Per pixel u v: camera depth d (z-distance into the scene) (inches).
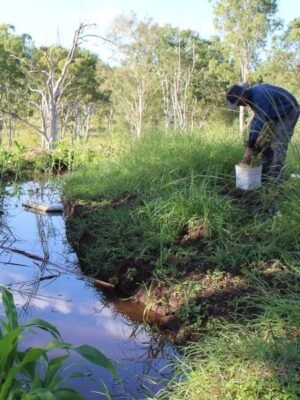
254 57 1400.1
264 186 223.0
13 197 423.8
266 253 180.4
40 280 225.1
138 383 140.3
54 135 1266.0
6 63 1716.3
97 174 368.2
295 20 1279.5
